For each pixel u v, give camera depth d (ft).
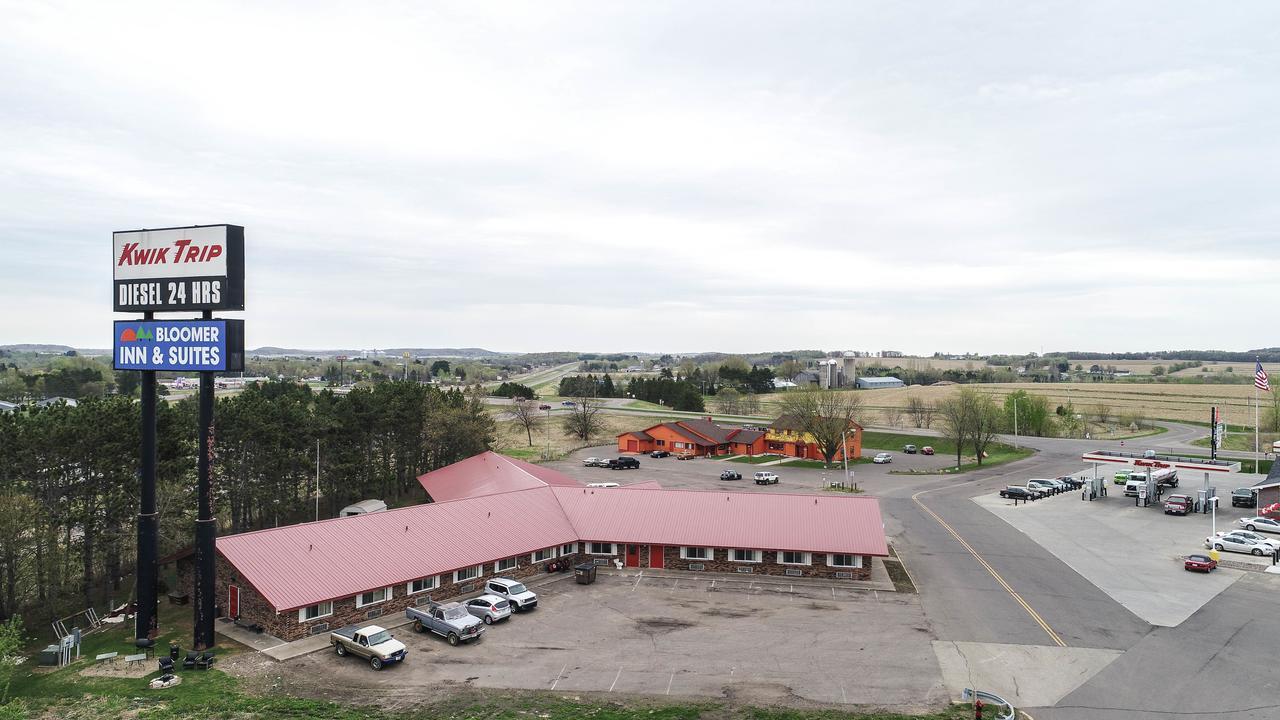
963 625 152.97
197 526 140.56
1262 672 129.49
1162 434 528.63
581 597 172.14
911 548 216.54
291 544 158.92
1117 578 185.88
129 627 161.48
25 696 122.72
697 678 127.75
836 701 118.73
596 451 456.86
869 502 203.31
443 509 188.75
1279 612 159.74
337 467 265.54
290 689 123.24
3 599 179.93
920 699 119.44
